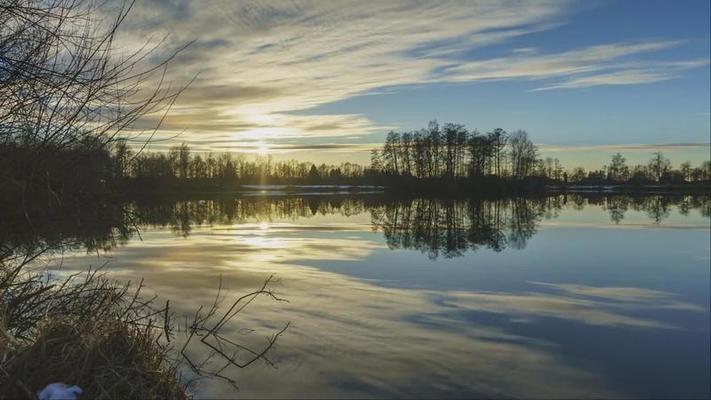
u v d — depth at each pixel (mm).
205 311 9648
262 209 42719
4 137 5039
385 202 56000
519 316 9844
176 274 13211
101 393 4488
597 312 10195
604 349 8219
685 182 93000
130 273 13117
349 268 14438
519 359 7770
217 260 15539
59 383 4211
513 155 83938
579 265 15297
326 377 6957
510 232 24828
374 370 7207
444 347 8156
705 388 6871
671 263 15734
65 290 7043
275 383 6695
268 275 13234
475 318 9672
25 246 5703
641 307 10609
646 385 7020
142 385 4969
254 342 8117
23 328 6016
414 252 17594
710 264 15570
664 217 34719
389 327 9023
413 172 80625
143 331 6719
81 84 5309
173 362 7031
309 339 8336
